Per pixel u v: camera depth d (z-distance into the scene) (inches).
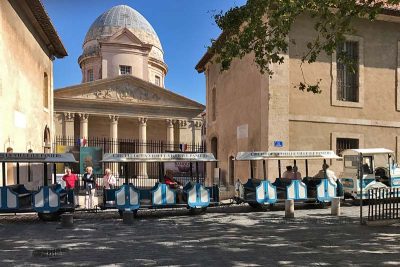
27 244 340.8
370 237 361.1
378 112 732.0
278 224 439.2
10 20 598.2
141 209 551.2
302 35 690.2
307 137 683.4
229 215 518.9
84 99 1681.8
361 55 722.8
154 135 1914.4
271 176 668.7
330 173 613.0
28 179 690.2
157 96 1822.1
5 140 570.9
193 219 486.0
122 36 1994.3
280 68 673.0
